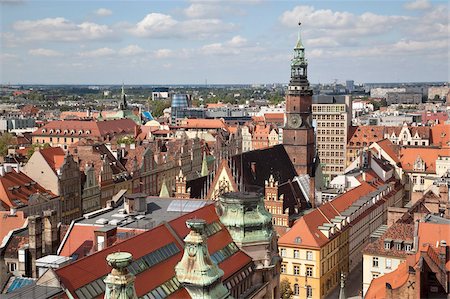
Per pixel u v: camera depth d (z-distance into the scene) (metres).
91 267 60.50
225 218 87.44
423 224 95.00
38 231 75.69
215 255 78.94
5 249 77.94
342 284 79.44
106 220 84.62
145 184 179.25
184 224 78.69
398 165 199.62
